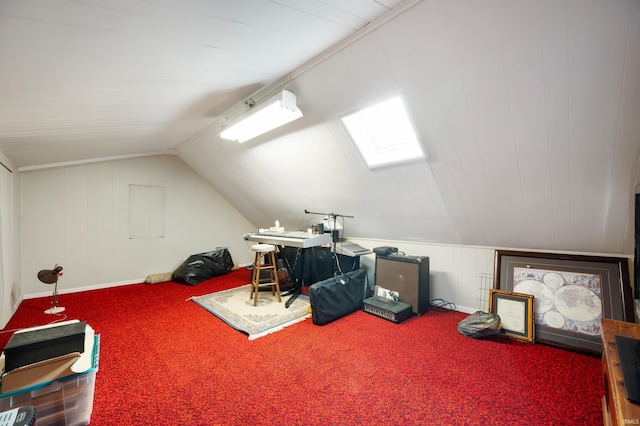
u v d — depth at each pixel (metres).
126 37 1.28
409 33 1.62
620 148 1.66
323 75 2.12
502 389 1.77
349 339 2.46
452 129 2.04
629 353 1.13
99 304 3.44
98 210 4.22
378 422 1.50
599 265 2.32
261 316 3.00
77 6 0.99
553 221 2.32
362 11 1.50
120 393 1.75
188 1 1.10
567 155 1.83
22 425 1.01
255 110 2.30
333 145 2.76
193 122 3.12
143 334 2.59
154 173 4.73
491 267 2.93
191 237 5.15
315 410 1.59
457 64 1.67
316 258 4.01
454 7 1.43
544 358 2.14
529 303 2.49
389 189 2.91
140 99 2.08
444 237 3.14
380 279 3.36
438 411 1.58
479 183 2.33
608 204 1.98
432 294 3.34
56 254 3.90
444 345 2.35
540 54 1.46
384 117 2.56
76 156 3.68
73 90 1.70
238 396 1.72
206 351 2.27
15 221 3.32
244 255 5.84
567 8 1.27
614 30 1.27
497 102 1.75
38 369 1.38
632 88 1.42
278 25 1.46
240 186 4.66
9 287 2.99
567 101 1.59
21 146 2.67
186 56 1.59
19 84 1.50
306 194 3.80
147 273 4.66
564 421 1.50
